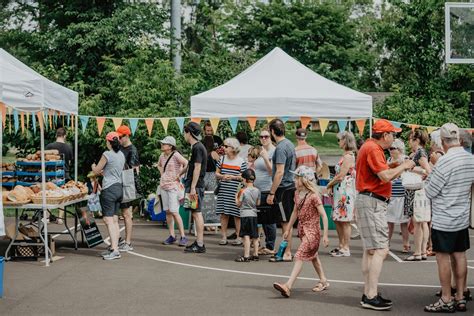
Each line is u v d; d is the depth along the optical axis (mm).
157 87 19438
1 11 26344
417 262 10898
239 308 7738
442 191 7605
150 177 18594
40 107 10344
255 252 10906
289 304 7938
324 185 14461
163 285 9000
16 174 11945
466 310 7703
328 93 13617
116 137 11156
